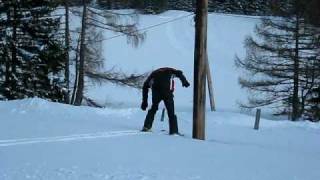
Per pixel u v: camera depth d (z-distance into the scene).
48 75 30.25
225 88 50.06
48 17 30.25
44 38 30.05
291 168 7.33
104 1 29.88
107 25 29.12
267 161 7.93
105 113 16.73
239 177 6.38
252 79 40.97
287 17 31.98
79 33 29.36
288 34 32.00
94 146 8.57
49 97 29.97
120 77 29.75
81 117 14.52
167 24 73.44
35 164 6.70
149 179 5.97
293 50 31.89
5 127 10.80
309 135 16.38
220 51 65.44
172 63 59.59
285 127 18.66
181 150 8.55
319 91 31.34
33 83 30.20
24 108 15.50
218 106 40.25
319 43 31.56
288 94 34.25
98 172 6.26
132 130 11.38
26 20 30.14
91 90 44.22
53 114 14.53
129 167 6.70
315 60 31.66
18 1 29.97
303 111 31.64
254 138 14.35
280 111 36.09
